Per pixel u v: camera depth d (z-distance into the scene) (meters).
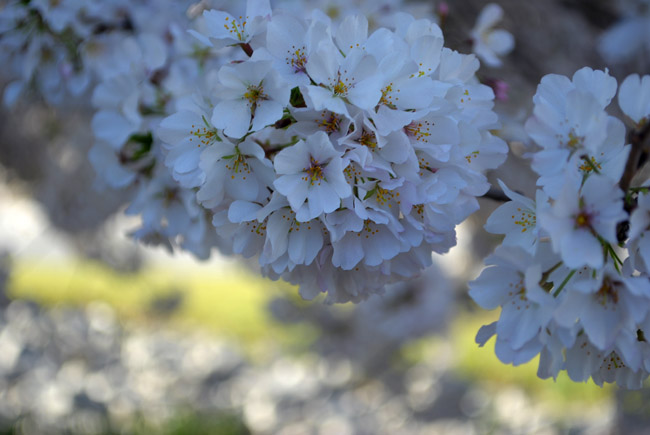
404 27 0.53
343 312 2.20
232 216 0.48
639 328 0.48
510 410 2.51
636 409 1.88
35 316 2.38
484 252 2.69
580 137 0.47
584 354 0.48
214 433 2.08
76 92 0.78
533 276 0.45
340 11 0.75
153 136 0.67
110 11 0.77
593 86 0.49
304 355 2.81
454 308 2.37
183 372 2.40
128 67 0.70
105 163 0.69
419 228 0.49
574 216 0.45
